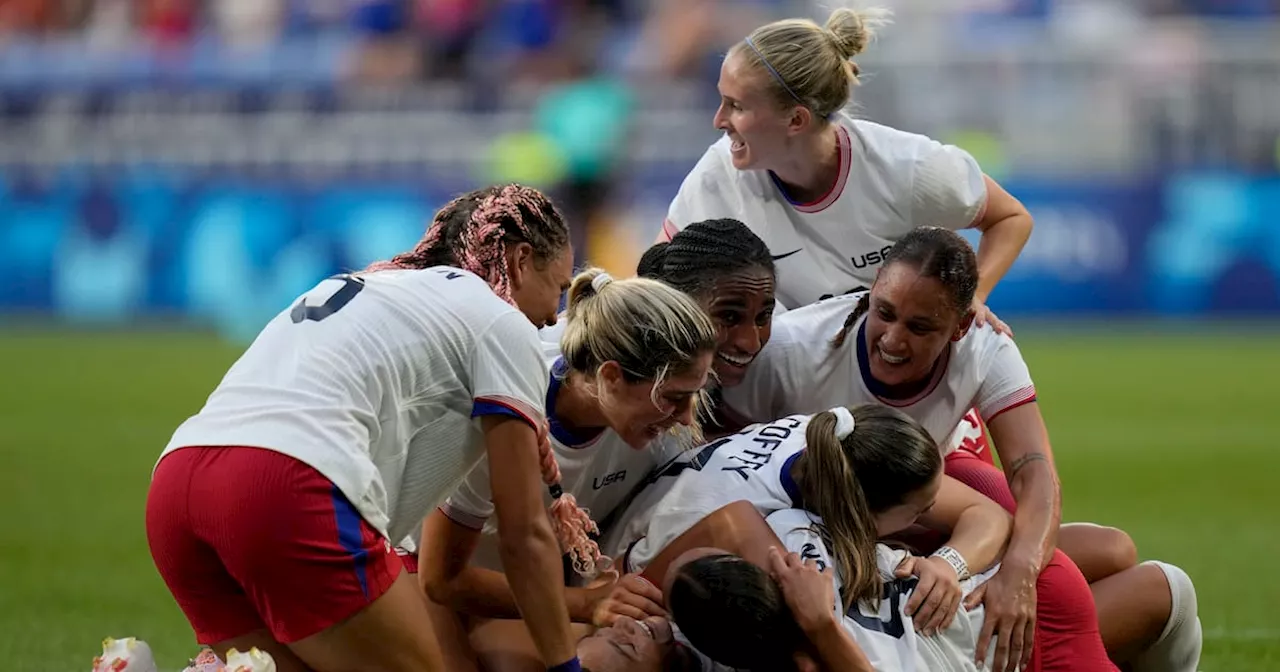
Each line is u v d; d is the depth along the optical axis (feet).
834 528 40.19
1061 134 167.53
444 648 42.70
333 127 164.25
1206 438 110.83
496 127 162.81
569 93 156.56
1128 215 167.73
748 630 37.47
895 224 52.65
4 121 169.78
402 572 39.55
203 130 166.71
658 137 160.56
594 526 41.45
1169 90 165.27
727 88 50.85
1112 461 100.99
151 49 175.52
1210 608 60.13
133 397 126.62
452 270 40.93
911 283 42.98
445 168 161.68
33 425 114.11
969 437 52.24
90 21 192.34
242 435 38.14
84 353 152.15
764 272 45.01
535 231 42.55
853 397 46.93
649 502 43.68
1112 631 43.93
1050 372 144.87
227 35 188.85
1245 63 164.86
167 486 38.86
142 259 168.96
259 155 165.17
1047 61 165.48
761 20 172.55
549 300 43.45
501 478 38.86
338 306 40.19
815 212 52.65
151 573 68.59
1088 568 45.57
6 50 173.88
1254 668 50.80
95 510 84.23
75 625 58.34
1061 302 170.09
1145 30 183.73
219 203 166.20
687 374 39.06
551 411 42.27
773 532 40.91
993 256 54.60
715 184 54.29
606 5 180.96
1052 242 168.66
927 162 52.24
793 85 49.83
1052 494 44.39
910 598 40.24
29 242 171.22
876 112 165.17
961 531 42.98
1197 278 168.76
